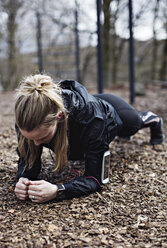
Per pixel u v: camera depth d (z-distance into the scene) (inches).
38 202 63.9
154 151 102.7
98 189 68.8
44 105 50.2
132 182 77.0
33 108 49.2
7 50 387.2
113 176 80.6
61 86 63.8
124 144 112.1
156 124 105.4
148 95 268.7
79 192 64.9
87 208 63.1
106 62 364.2
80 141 66.7
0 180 76.0
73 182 65.2
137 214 61.5
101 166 67.1
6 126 146.9
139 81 362.3
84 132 62.8
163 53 415.5
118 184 75.6
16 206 63.5
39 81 52.6
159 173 82.8
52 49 397.7
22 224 56.9
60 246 50.6
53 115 52.2
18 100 50.7
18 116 50.1
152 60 423.8
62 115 57.4
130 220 59.2
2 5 345.1
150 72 432.8
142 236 53.9
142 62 424.8
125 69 444.8
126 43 425.1
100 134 63.7
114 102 85.7
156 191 71.5
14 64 398.9
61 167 65.6
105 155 66.5
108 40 350.9
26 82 52.4
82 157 76.1
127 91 304.0
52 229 55.3
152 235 54.1
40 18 337.4
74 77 402.6
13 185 73.2
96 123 63.2
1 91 359.3
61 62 387.2
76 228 56.0
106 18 265.9
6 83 408.8
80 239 52.4
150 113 105.0
